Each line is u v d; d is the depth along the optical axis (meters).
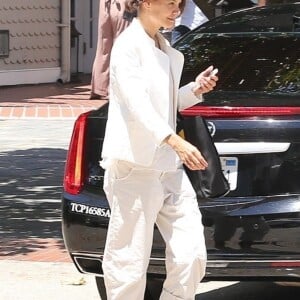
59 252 14.65
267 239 9.84
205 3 20.58
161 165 9.16
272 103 10.27
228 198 10.02
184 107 9.66
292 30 12.12
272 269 9.88
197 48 12.22
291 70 11.38
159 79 9.13
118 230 9.39
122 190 9.30
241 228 9.89
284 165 9.95
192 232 9.26
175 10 9.20
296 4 13.00
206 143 9.77
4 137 25.92
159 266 10.09
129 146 9.09
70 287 12.69
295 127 9.93
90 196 10.59
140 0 9.19
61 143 24.91
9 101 33.25
